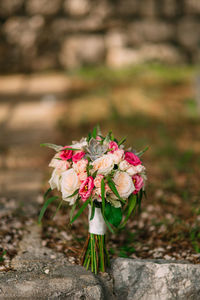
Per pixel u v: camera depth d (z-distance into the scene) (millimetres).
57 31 16734
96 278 2861
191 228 3918
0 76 15367
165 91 12164
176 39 17562
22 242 3510
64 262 3123
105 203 2822
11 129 8586
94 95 11648
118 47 16828
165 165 6277
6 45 16297
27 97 11836
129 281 2912
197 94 10461
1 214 4105
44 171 5941
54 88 12969
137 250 3584
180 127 8828
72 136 7977
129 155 2846
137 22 17281
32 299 2652
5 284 2709
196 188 5352
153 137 7961
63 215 4191
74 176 2719
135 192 2855
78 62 16609
